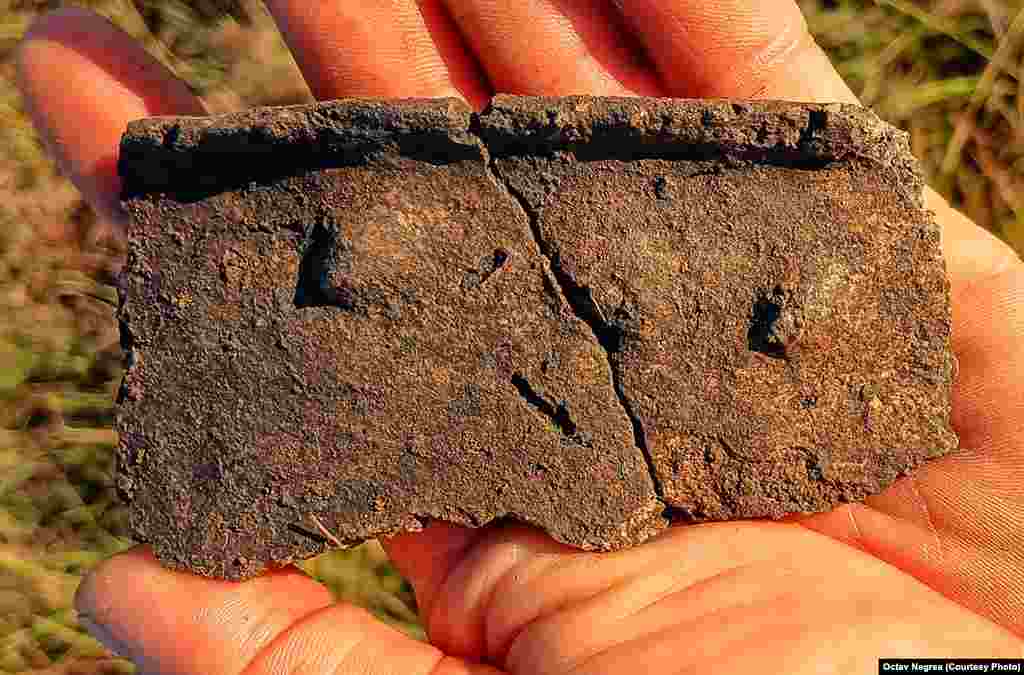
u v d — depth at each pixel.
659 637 0.15
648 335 0.16
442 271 0.16
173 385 0.16
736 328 0.16
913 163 0.16
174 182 0.16
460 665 0.16
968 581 0.16
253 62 0.23
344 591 0.21
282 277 0.16
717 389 0.16
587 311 0.16
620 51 0.19
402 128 0.16
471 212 0.16
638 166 0.16
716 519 0.16
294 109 0.16
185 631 0.16
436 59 0.19
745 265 0.16
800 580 0.16
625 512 0.16
